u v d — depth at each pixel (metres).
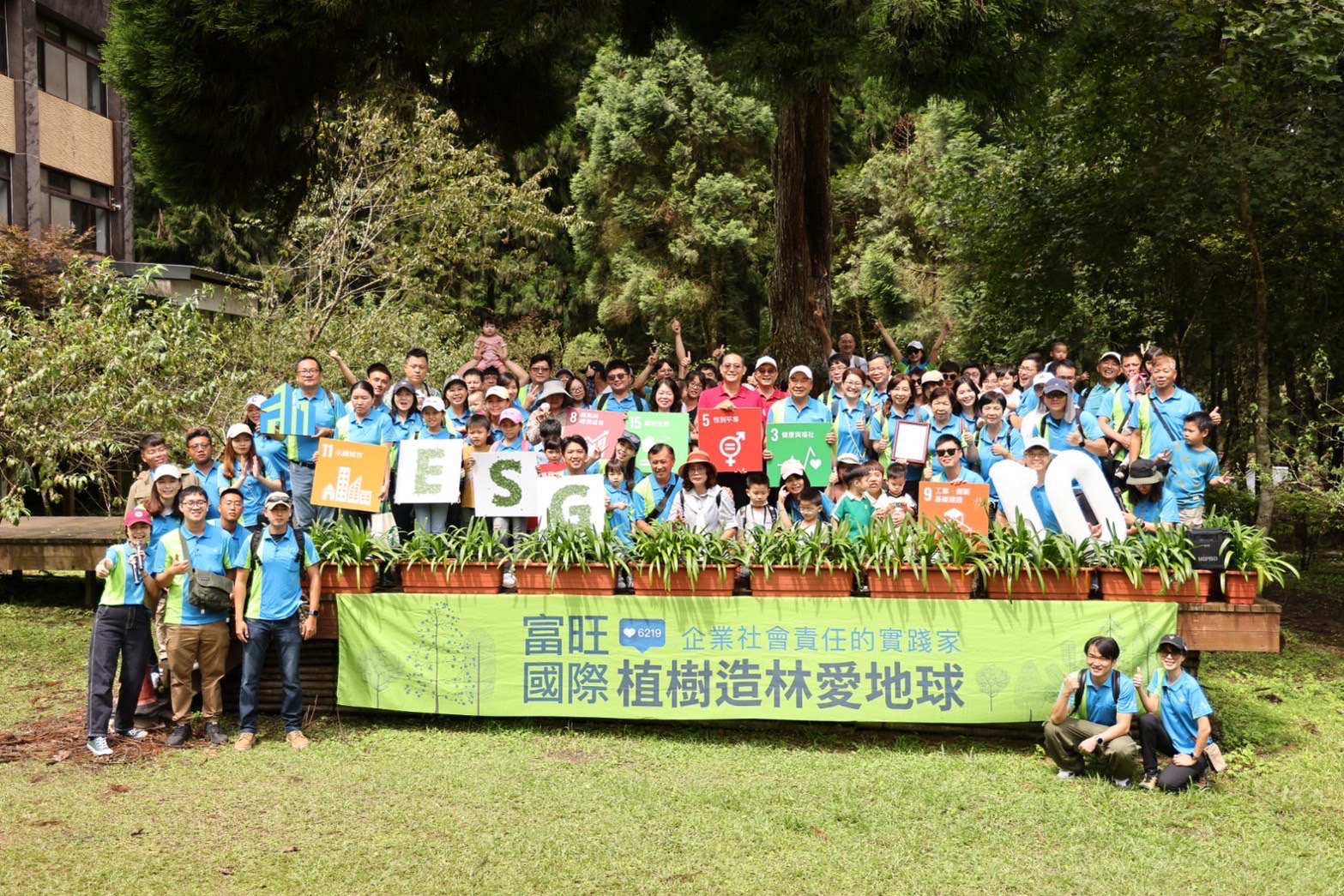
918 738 6.83
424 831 5.27
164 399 9.33
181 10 8.77
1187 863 5.07
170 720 6.98
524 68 11.01
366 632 6.91
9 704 7.45
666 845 5.15
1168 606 6.46
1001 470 7.14
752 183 25.55
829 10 7.91
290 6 8.61
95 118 20.05
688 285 25.27
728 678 6.72
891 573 6.62
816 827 5.39
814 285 11.40
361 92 9.84
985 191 14.16
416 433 8.20
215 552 6.63
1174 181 11.55
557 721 7.00
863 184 25.17
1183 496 7.83
